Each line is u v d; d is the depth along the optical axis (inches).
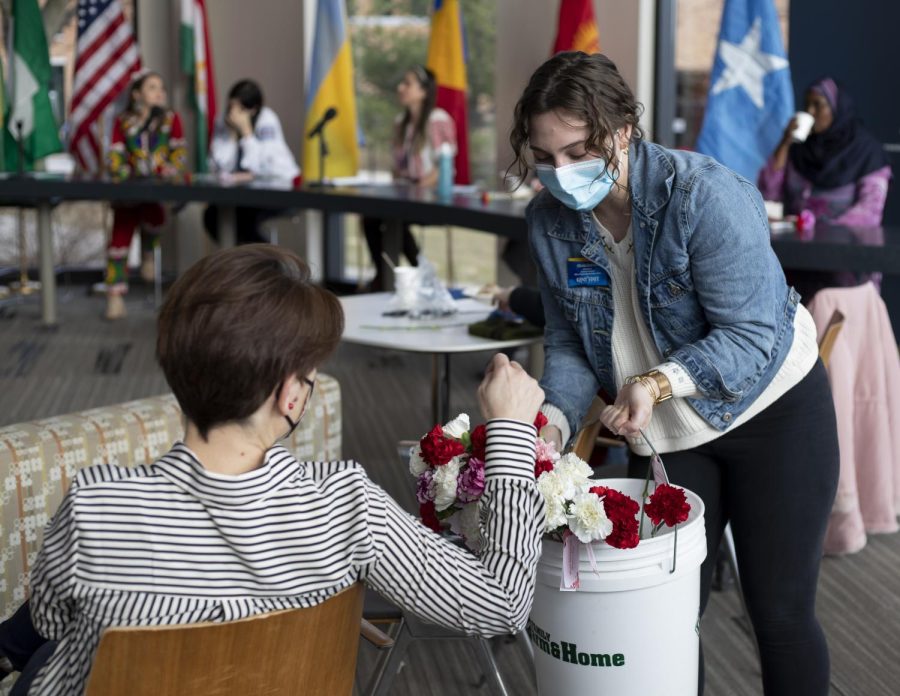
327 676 52.2
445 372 137.6
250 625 47.5
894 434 141.8
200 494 47.2
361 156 322.0
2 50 306.8
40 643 55.2
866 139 180.5
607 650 64.7
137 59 313.7
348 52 293.6
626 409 70.7
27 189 264.7
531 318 122.2
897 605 123.4
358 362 244.4
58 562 47.1
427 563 50.5
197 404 47.4
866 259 135.5
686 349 72.1
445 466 60.4
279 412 48.8
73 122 312.5
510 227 184.9
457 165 277.9
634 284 75.4
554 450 62.1
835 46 233.3
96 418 86.6
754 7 197.2
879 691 104.8
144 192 261.0
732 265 70.5
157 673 46.8
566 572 62.6
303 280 49.4
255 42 323.0
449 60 275.6
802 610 77.7
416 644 116.5
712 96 200.7
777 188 186.9
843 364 132.7
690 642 67.5
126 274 286.7
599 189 70.6
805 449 76.0
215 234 298.5
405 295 136.3
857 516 136.6
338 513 49.3
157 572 47.0
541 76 68.6
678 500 63.2
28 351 250.4
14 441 80.2
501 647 114.6
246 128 290.0
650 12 258.7
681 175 70.8
